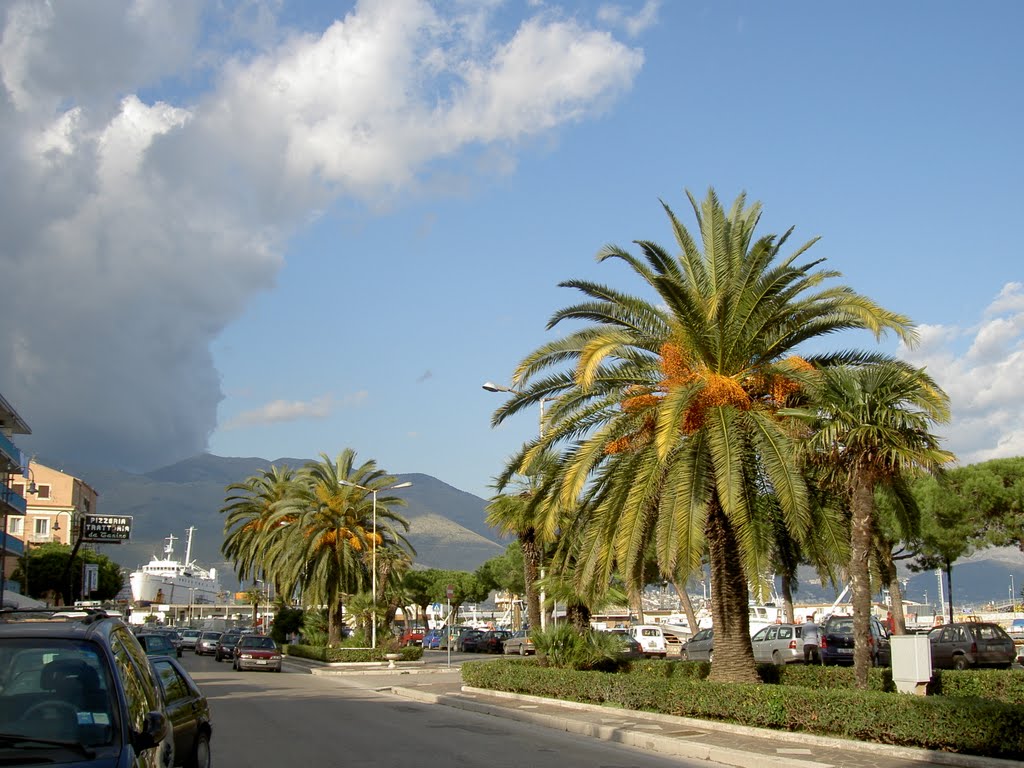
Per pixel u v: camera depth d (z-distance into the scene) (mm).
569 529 23641
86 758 5629
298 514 51188
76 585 75562
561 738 17016
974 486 32969
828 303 18203
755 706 16203
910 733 13445
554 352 20375
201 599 157375
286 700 25406
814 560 20359
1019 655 33500
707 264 19656
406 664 43688
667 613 101000
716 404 18156
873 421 16109
